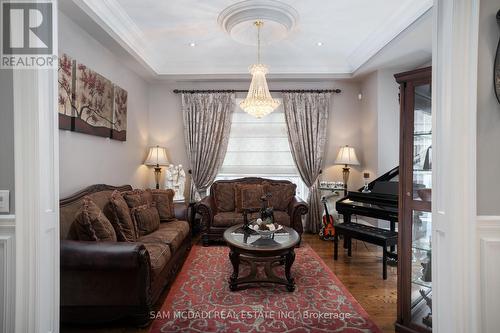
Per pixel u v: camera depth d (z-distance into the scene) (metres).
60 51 2.47
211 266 3.14
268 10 2.76
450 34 1.35
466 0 1.33
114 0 2.67
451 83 1.34
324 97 4.74
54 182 1.45
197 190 4.77
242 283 2.58
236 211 4.20
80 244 1.93
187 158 4.87
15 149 1.31
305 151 4.72
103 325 2.05
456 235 1.34
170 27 3.23
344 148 4.48
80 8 2.44
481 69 1.38
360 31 3.32
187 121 4.76
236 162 4.90
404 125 1.95
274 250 2.41
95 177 3.07
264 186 4.35
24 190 1.32
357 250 3.77
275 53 4.05
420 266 1.94
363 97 4.65
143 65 3.87
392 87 4.15
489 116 1.38
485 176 1.38
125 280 1.98
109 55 3.38
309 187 4.73
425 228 1.94
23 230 1.32
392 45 3.26
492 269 1.37
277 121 4.86
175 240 2.87
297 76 4.51
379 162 4.18
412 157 1.92
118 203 2.63
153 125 4.85
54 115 1.44
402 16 2.86
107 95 3.24
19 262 1.32
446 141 1.38
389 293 2.57
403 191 1.97
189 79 4.59
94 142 3.05
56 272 1.46
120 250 1.90
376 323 2.09
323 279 2.83
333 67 4.43
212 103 4.75
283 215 3.91
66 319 1.97
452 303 1.34
